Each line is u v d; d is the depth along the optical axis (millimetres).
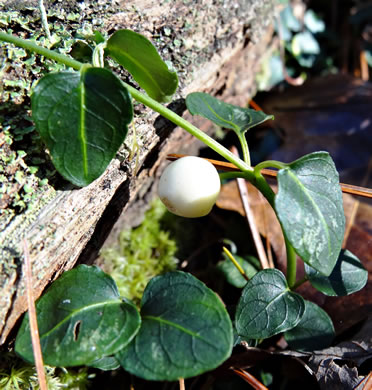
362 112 153
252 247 126
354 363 94
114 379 108
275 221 123
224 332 77
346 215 121
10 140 84
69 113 81
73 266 96
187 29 109
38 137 86
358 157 141
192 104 99
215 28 115
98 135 82
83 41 95
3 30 91
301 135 151
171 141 113
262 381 106
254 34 129
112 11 102
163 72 92
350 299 107
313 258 81
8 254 79
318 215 83
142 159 100
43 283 85
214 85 124
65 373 98
